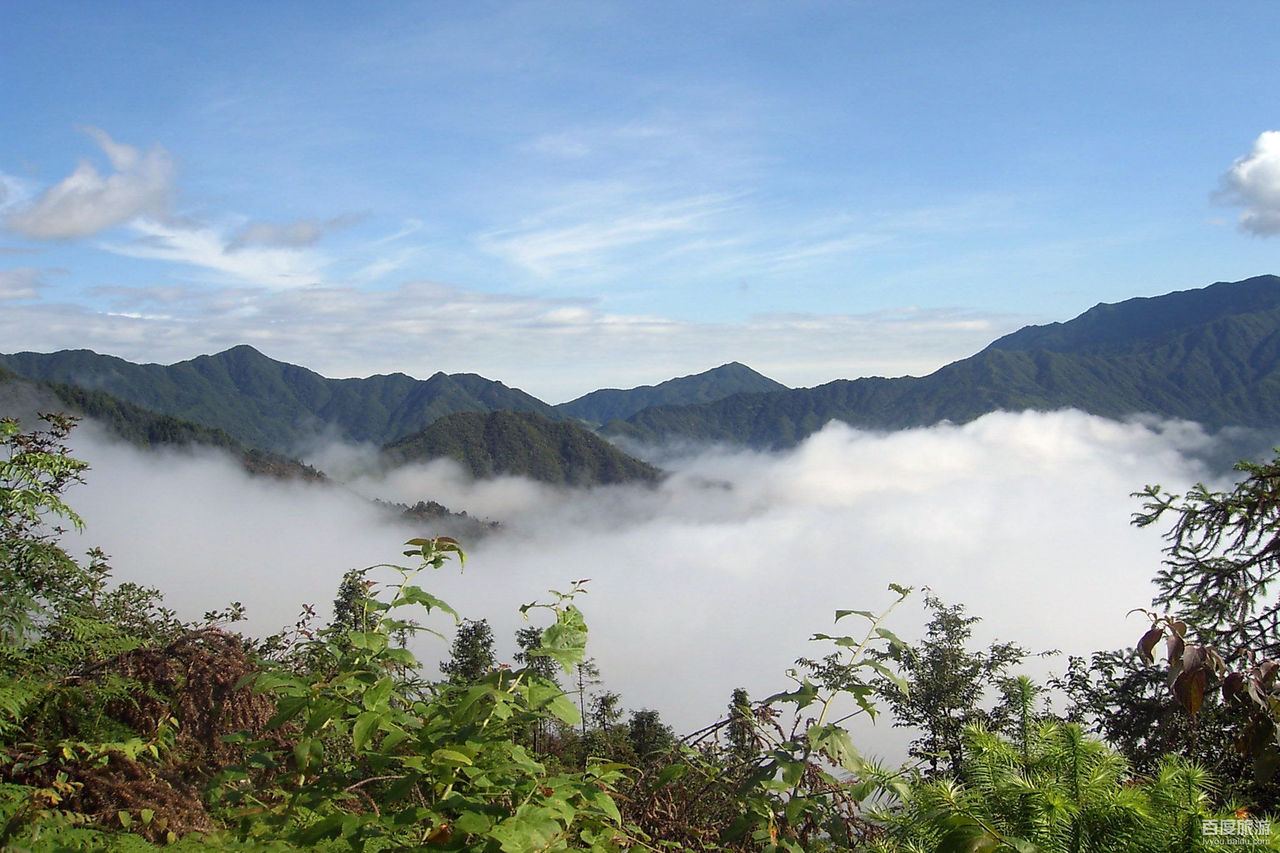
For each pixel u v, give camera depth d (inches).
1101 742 100.4
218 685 150.9
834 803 119.0
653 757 142.6
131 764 131.8
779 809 117.6
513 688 105.3
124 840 118.3
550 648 105.7
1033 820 93.3
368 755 102.3
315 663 169.8
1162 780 95.7
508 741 103.9
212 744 149.5
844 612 120.3
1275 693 133.9
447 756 93.1
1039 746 104.1
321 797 103.2
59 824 114.7
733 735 138.4
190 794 132.8
